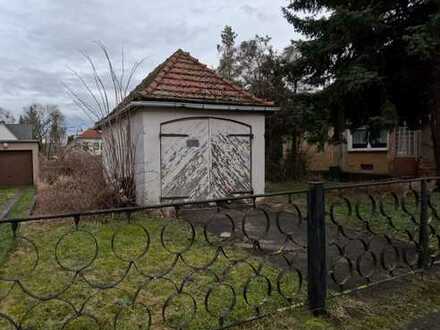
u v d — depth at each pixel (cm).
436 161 978
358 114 1069
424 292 339
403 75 948
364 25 879
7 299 335
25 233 586
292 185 1327
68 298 333
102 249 488
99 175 844
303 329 272
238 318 287
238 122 927
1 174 1770
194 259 438
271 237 554
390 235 527
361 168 1600
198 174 883
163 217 640
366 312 300
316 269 292
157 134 839
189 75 953
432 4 844
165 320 282
